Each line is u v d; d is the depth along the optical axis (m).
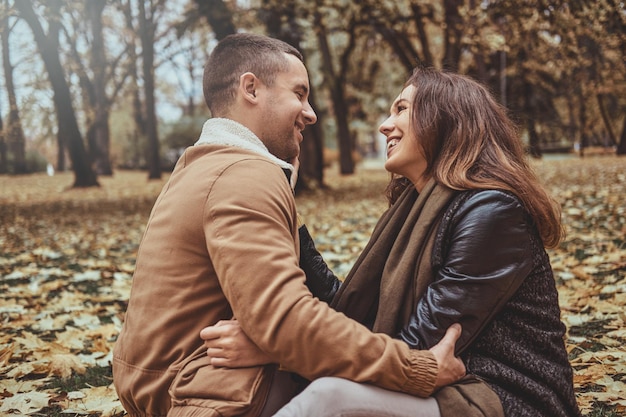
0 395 2.83
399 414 1.47
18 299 4.89
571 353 3.11
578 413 1.72
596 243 5.80
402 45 19.42
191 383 1.57
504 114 1.85
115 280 5.53
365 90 25.69
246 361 1.56
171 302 1.63
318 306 1.49
